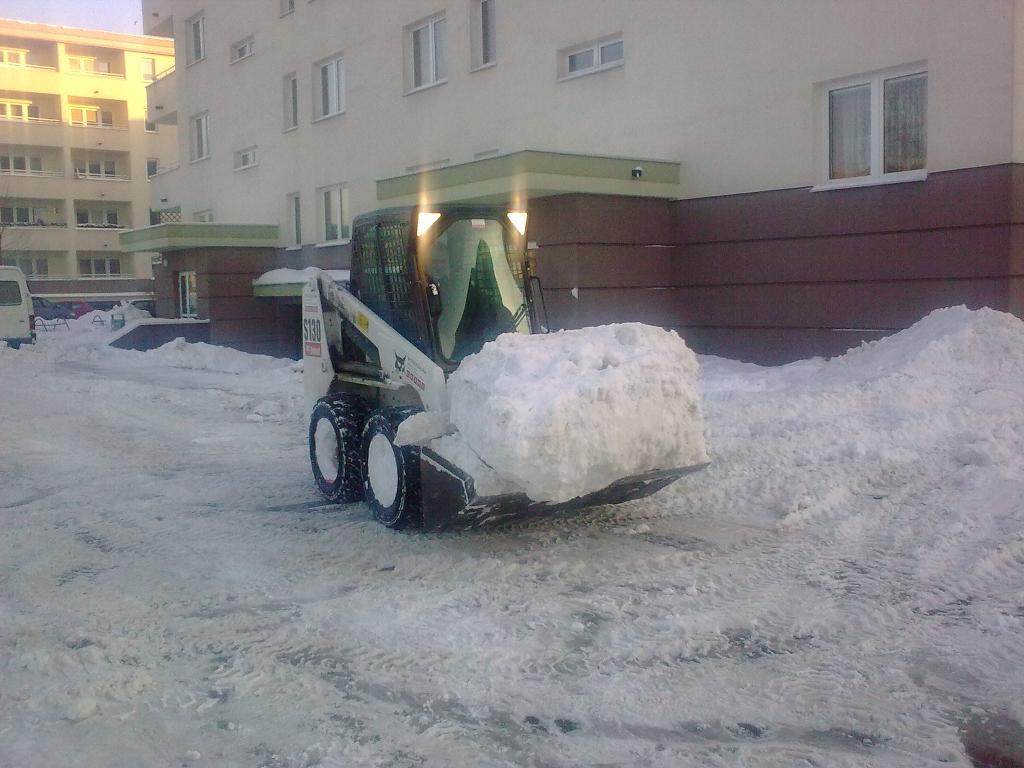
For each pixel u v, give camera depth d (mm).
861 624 5066
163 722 4137
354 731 4059
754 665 4637
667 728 4062
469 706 4273
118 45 53500
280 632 5117
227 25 28719
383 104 22406
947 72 12516
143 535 7102
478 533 6852
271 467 9625
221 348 21734
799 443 9086
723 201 15297
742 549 6414
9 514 7840
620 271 15383
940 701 4238
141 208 54656
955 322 11570
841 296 13891
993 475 7680
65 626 5242
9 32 50875
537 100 18375
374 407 7809
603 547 6504
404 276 7191
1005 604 5301
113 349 23438
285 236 26531
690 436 6316
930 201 12766
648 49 16203
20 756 3842
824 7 13805
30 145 51688
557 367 5980
